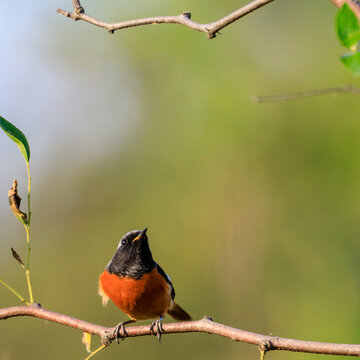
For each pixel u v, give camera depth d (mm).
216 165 16250
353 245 14820
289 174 15609
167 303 7270
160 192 17000
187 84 16500
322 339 14281
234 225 15859
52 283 17281
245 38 16219
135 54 16875
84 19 5176
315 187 15383
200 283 16000
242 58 16125
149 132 17203
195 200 16391
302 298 14898
